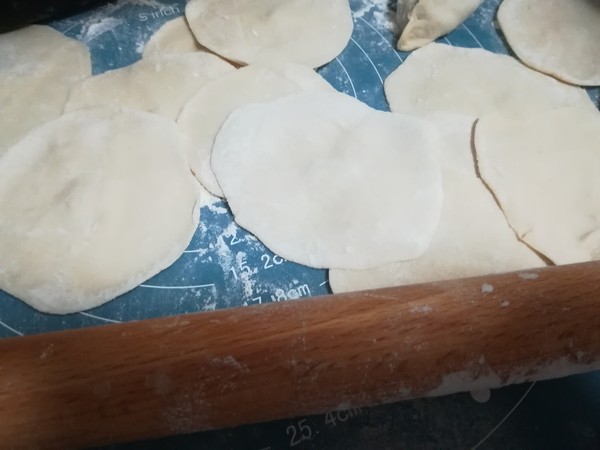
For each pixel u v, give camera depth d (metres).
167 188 0.18
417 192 0.18
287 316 0.12
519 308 0.12
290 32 0.22
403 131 0.19
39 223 0.17
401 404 0.16
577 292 0.12
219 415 0.12
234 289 0.17
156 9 0.22
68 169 0.18
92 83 0.20
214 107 0.19
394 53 0.22
